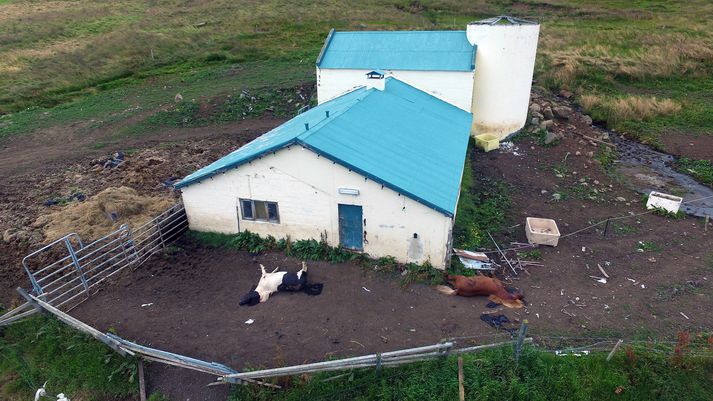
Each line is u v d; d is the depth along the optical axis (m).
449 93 24.70
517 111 27.20
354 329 12.93
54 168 23.83
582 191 22.06
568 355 11.65
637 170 25.02
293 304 14.02
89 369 11.91
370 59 25.81
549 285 15.10
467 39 25.98
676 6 55.31
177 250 16.73
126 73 39.06
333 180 15.08
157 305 14.11
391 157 16.36
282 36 47.31
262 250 16.59
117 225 17.75
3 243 17.06
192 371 11.59
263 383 10.95
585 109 32.69
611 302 14.27
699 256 16.86
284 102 32.75
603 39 44.41
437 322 13.17
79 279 14.98
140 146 26.95
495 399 10.61
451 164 17.78
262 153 15.27
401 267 15.55
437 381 10.84
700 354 11.77
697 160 25.86
